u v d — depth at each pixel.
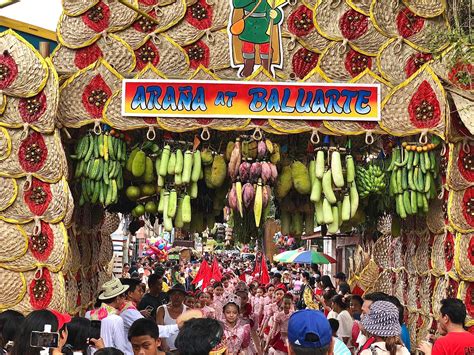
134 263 24.27
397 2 7.65
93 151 7.60
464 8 7.72
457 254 7.03
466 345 4.96
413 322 8.80
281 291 10.24
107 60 7.73
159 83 7.47
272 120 7.45
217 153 7.94
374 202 8.72
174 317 8.06
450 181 7.15
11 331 4.67
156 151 7.84
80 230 8.88
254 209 7.53
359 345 6.06
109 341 6.20
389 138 7.80
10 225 7.16
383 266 11.79
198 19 7.76
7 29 7.65
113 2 7.78
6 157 7.22
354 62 7.65
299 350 3.20
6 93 7.25
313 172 7.74
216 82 7.45
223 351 5.67
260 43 7.68
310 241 27.23
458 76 7.34
